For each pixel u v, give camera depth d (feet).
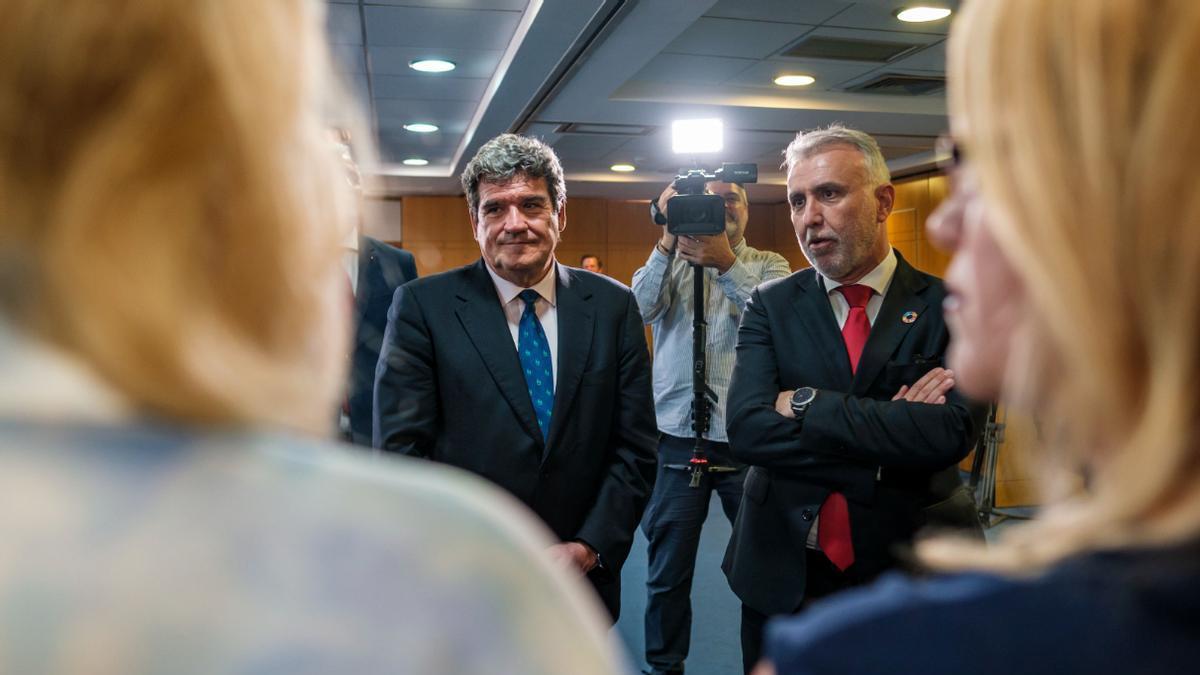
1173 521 1.56
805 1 17.94
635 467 8.18
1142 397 1.64
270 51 1.44
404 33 19.61
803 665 1.72
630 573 18.10
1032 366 1.82
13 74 1.33
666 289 13.14
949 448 7.11
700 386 11.82
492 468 7.73
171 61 1.35
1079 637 1.58
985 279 1.95
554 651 1.39
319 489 1.37
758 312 8.14
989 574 1.72
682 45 21.13
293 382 1.48
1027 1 1.79
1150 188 1.57
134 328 1.30
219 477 1.33
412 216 43.45
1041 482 1.91
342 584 1.31
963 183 2.09
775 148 33.30
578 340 8.04
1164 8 1.62
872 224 7.66
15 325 1.34
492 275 8.14
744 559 7.77
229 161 1.38
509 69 20.79
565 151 34.09
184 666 1.23
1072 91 1.69
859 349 7.75
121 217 1.33
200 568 1.27
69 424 1.31
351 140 1.88
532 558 1.45
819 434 7.28
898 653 1.66
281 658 1.25
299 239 1.48
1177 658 1.52
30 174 1.35
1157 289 1.59
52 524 1.25
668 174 39.99
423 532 1.38
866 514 7.30
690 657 13.62
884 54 21.66
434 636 1.32
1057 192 1.67
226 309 1.42
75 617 1.22
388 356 7.83
